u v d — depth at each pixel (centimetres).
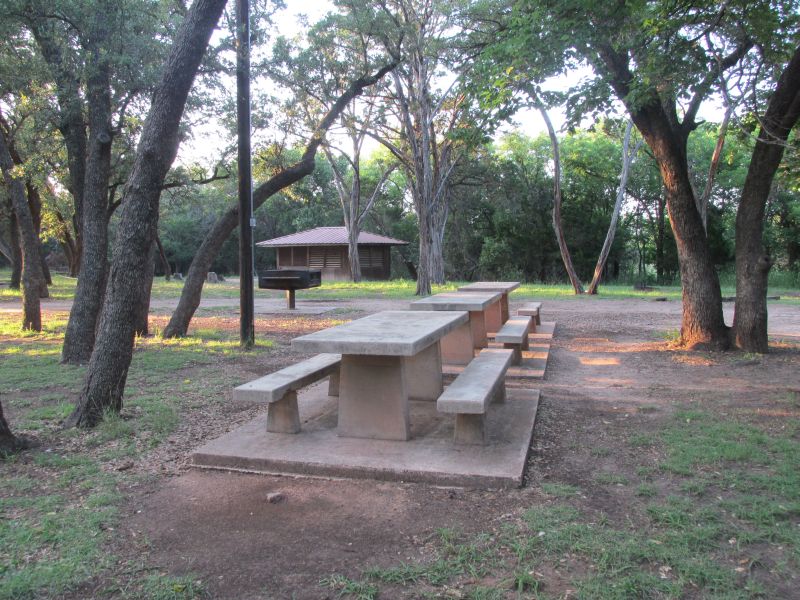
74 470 432
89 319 851
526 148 3862
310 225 4806
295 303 1908
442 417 539
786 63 941
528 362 812
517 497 379
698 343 923
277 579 292
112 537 334
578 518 347
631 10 690
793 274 3012
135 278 552
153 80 834
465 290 1024
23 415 580
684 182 911
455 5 1528
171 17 966
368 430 477
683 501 367
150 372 780
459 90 971
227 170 1265
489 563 301
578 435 507
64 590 283
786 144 704
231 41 938
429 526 342
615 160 3484
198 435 517
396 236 4941
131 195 549
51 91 915
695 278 929
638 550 307
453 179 3600
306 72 1132
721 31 822
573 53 751
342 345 434
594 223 3744
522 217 3812
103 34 778
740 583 281
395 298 2191
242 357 909
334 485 404
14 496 387
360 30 1344
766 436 488
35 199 2289
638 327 1255
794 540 317
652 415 566
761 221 885
